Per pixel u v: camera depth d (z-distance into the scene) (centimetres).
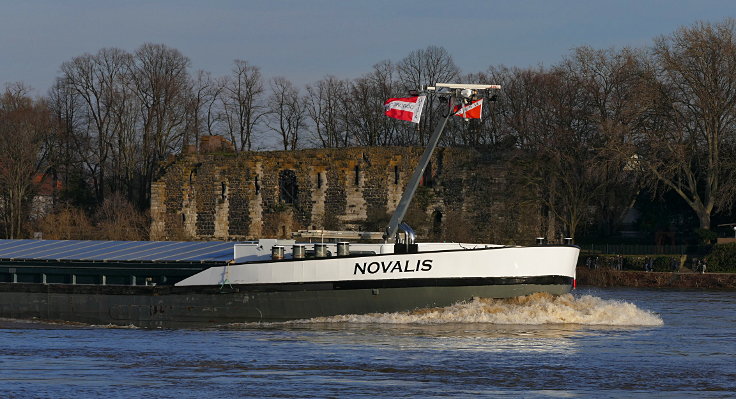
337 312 12394
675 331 12619
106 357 10544
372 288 12250
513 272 12350
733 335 12406
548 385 9175
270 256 13150
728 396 8806
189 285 12975
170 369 9862
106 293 13588
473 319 12256
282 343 11200
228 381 9306
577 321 12688
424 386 9106
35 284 14238
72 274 14288
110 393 8862
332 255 12625
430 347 10894
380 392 8875
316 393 8838
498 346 10975
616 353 10738
